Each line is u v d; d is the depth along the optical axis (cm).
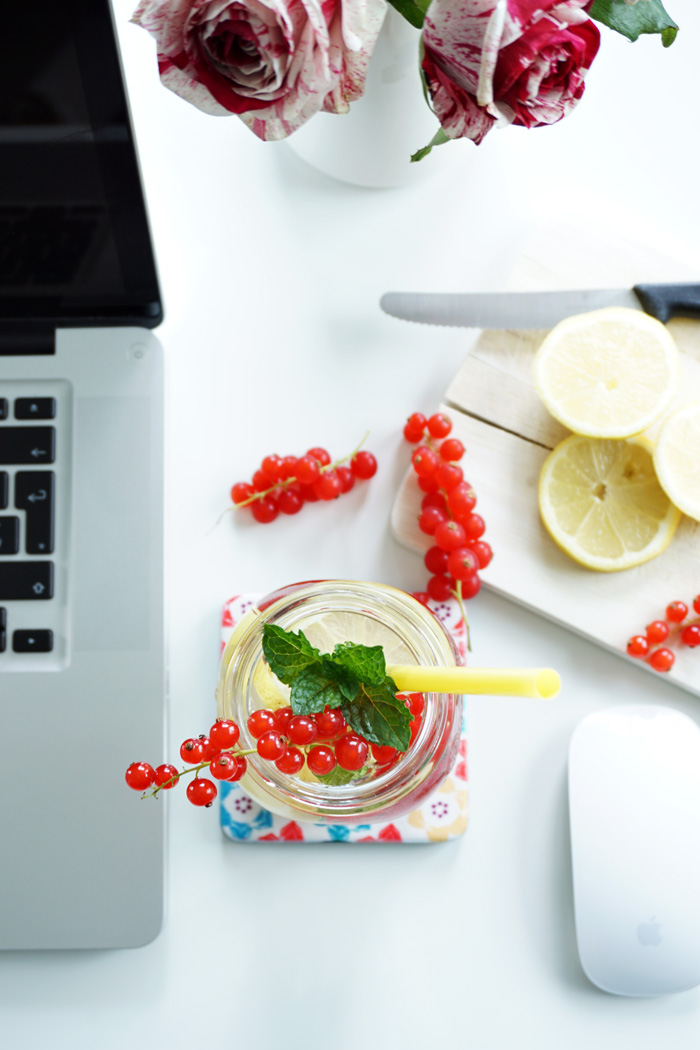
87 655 61
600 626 67
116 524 63
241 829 64
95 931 60
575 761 63
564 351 65
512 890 65
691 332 70
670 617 65
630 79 73
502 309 67
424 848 66
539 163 73
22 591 61
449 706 53
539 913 65
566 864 66
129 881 60
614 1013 64
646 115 73
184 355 70
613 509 66
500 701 68
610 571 66
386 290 71
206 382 70
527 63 42
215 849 65
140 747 61
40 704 61
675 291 67
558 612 67
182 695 66
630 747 62
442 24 42
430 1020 64
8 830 60
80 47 51
